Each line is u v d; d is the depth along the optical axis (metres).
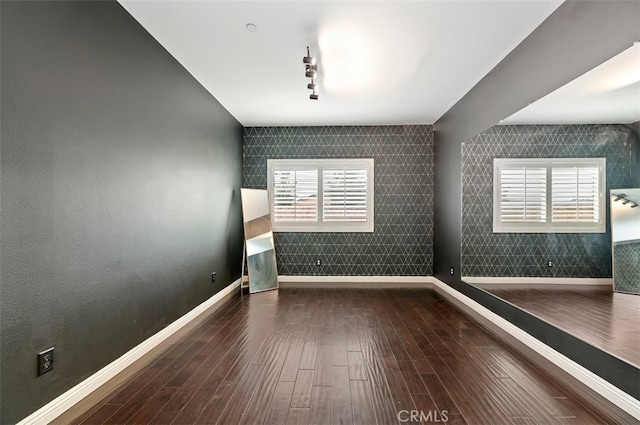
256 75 3.45
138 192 2.53
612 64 1.97
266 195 5.27
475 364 2.41
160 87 2.84
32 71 1.64
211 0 2.22
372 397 1.97
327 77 3.49
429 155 5.39
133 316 2.47
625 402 1.83
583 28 2.13
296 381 2.16
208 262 3.95
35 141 1.66
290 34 2.63
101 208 2.13
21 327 1.59
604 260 2.24
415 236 5.42
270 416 1.79
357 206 5.44
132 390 2.05
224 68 3.29
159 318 2.84
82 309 1.96
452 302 4.18
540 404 1.90
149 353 2.61
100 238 2.12
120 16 2.30
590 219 2.40
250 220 4.88
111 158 2.23
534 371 2.31
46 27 1.72
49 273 1.74
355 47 2.85
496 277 3.36
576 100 2.28
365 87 3.77
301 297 4.43
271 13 2.36
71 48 1.88
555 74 2.38
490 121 3.37
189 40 2.76
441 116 4.95
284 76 3.46
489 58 3.07
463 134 4.08
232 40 2.74
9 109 1.53
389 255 5.43
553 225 2.70
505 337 2.96
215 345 2.77
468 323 3.35
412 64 3.18
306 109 4.60
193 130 3.52
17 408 1.57
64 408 1.82
